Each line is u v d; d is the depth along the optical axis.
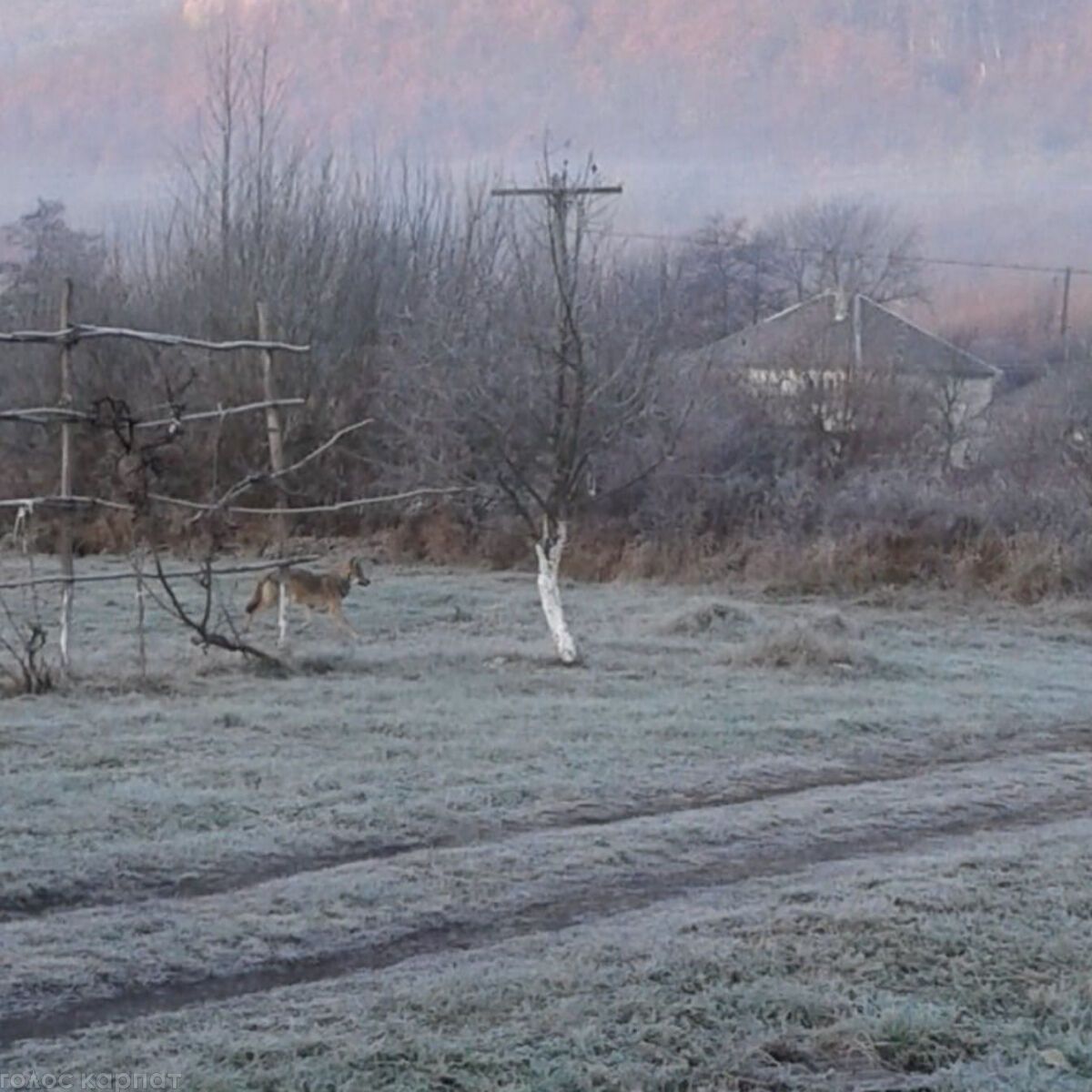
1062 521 25.19
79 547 27.19
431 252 33.56
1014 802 10.98
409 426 24.23
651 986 6.39
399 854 8.90
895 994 6.44
